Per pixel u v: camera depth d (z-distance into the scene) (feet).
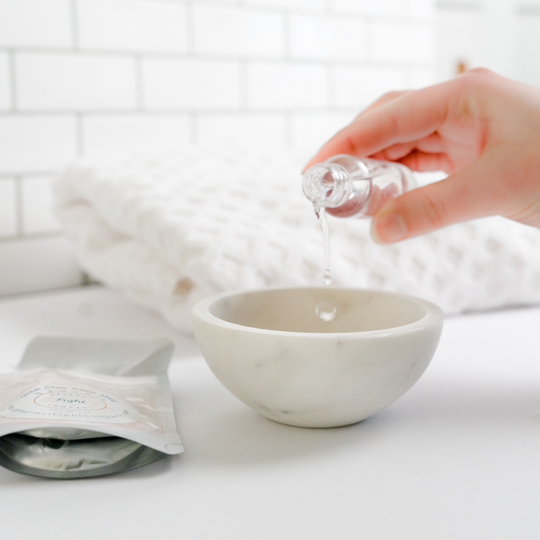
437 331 3.27
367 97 5.62
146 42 4.95
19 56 4.68
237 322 3.61
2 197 4.73
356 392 3.15
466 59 6.50
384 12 5.61
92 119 4.87
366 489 2.84
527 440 3.34
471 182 3.55
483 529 2.52
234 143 5.07
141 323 4.33
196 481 2.93
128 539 2.46
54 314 4.46
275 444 3.31
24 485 2.90
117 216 4.25
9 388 3.47
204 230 4.02
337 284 4.03
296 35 5.34
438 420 3.51
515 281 4.25
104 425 2.96
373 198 3.67
